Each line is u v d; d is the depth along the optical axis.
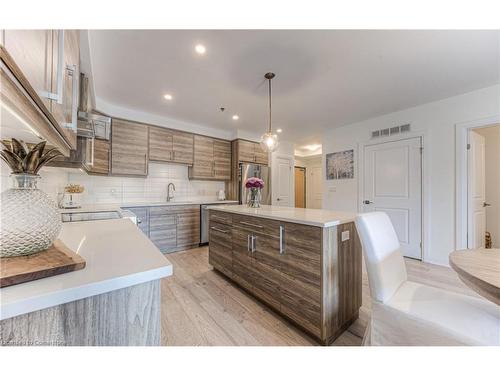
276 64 2.15
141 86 2.63
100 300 0.54
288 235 1.70
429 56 2.01
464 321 0.98
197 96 2.91
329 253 1.50
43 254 0.65
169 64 2.16
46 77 0.67
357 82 2.51
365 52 1.96
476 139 2.95
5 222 0.58
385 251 1.27
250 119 3.82
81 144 1.87
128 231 1.13
